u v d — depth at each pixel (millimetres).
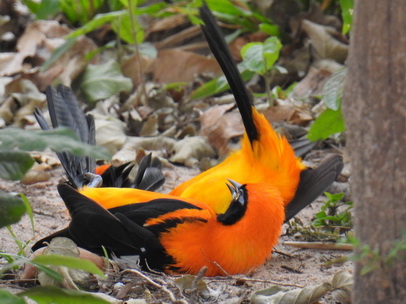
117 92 14234
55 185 11250
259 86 14570
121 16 14367
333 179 9438
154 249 7512
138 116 13578
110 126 12828
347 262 8336
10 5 16469
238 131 12367
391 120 4902
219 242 7449
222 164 9430
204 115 12992
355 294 5230
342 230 9242
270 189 7734
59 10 16203
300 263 8375
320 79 14031
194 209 7648
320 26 14633
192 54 14914
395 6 4809
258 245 7496
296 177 9211
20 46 15055
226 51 9047
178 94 14258
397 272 4996
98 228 7574
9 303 4941
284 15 15391
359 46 4980
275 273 7988
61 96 10562
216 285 7250
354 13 5047
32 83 14109
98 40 15961
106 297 6711
